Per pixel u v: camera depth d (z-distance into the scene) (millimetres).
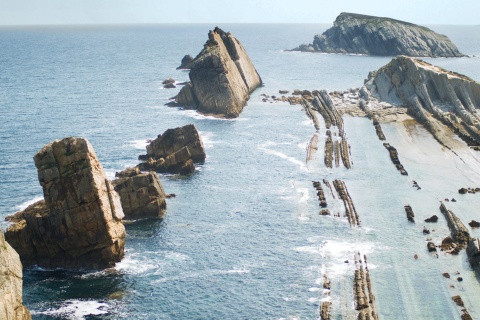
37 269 97062
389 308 84375
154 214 115750
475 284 90438
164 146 148750
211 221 114500
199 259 99688
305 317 82688
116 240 97812
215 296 88438
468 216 114500
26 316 68875
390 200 123562
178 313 84250
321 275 93688
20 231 96938
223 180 137500
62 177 95688
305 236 107438
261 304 86125
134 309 85188
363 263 96812
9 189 129750
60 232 96375
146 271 95875
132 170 132000
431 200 123312
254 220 114750
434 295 87562
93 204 95438
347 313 83062
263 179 138250
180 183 135375
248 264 97750
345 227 110750
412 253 100250
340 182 133125
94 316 83312
